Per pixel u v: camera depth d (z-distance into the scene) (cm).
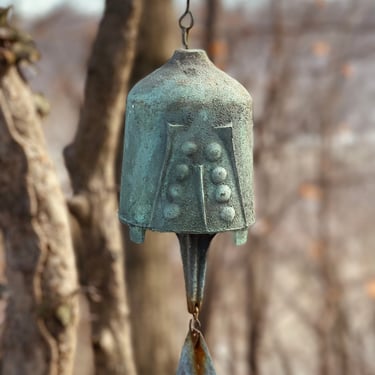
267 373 2353
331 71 2053
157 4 1166
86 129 871
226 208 486
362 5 2020
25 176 725
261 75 2006
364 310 2347
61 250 744
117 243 908
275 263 2456
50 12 1919
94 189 886
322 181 2184
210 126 483
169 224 482
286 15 1997
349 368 2259
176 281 2164
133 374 951
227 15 1931
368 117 2192
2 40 712
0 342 775
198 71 501
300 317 2406
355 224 2416
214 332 2161
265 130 2070
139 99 495
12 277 750
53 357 746
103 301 920
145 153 493
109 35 842
